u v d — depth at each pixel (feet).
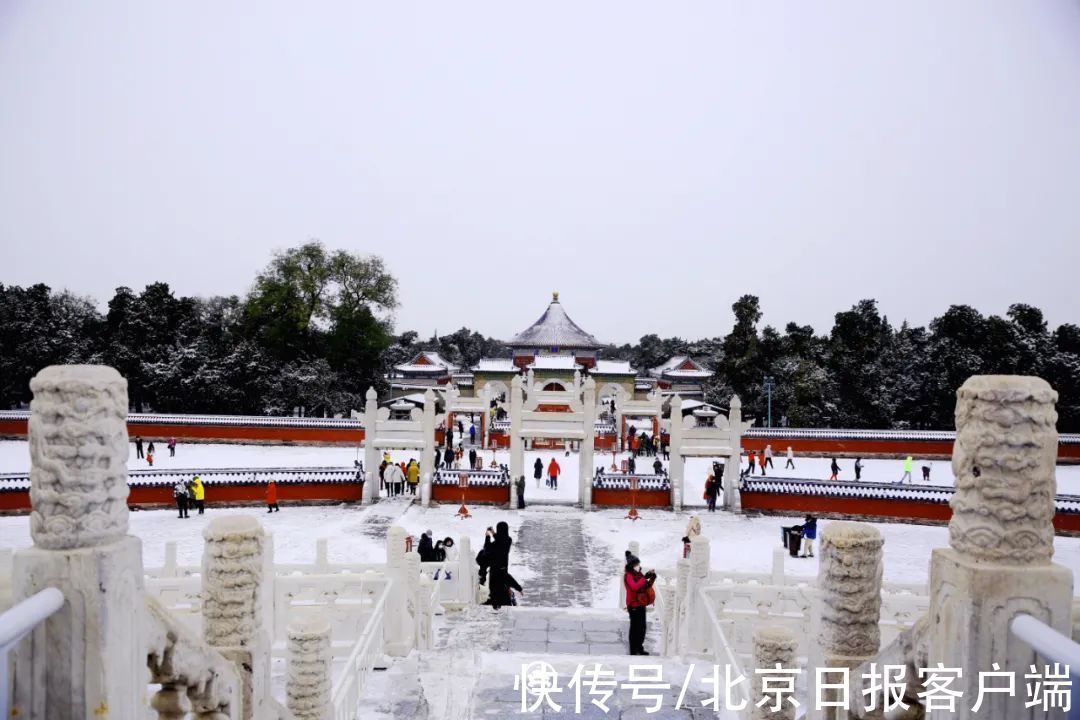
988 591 11.96
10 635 9.02
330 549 94.58
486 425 187.11
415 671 37.83
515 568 89.76
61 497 11.10
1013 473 12.17
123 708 11.59
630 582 47.62
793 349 224.94
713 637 40.34
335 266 212.43
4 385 204.64
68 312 243.40
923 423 215.10
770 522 116.67
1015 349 195.93
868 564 18.72
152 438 179.52
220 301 306.35
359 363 220.43
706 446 125.29
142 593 12.25
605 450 189.57
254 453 170.71
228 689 16.29
